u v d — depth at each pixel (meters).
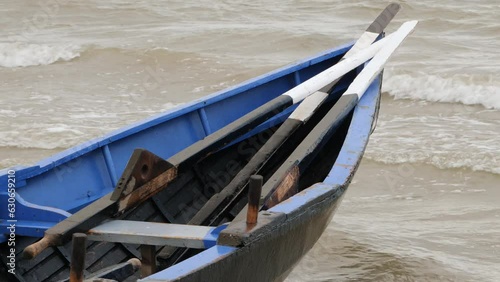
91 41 18.88
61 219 5.91
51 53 17.91
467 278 7.67
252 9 21.69
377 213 9.50
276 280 5.93
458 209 9.62
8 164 10.80
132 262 5.00
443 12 19.97
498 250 8.33
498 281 7.60
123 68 17.08
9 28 20.50
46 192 6.65
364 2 21.45
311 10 21.34
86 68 17.12
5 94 14.98
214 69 16.64
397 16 19.94
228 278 4.96
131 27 20.39
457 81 14.74
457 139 12.09
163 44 18.38
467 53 17.00
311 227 6.08
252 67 16.69
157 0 22.84
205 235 5.19
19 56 17.88
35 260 6.14
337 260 8.10
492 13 19.86
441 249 8.36
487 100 14.09
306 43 18.31
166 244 5.21
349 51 8.84
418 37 18.19
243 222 5.17
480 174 10.74
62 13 21.81
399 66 15.85
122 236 5.26
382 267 7.90
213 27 19.72
